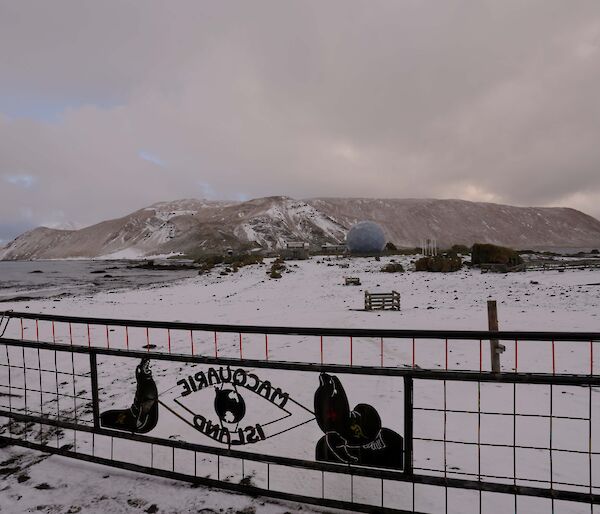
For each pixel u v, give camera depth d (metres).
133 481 3.83
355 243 92.31
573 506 3.50
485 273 36.06
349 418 3.29
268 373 7.97
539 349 9.80
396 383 7.10
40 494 3.65
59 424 4.32
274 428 5.26
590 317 14.26
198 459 4.39
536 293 22.09
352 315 16.77
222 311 19.81
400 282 32.59
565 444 4.77
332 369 3.26
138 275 79.44
